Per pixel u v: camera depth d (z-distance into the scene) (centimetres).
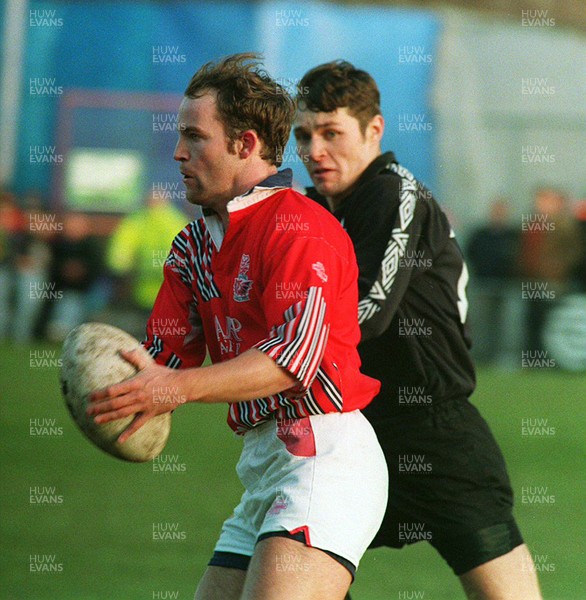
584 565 1812
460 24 5281
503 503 1306
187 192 1053
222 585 1039
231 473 2612
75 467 2670
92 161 5194
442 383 1300
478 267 4766
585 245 4794
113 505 2272
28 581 1706
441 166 5244
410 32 5266
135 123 5231
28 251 4975
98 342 964
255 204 1007
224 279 1026
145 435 975
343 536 945
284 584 916
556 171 5234
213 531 2066
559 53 5266
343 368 993
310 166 1359
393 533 1321
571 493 2389
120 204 5178
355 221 1294
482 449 1302
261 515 1011
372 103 1350
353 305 1016
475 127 5247
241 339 1016
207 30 5253
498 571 1281
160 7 5228
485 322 4775
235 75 1034
